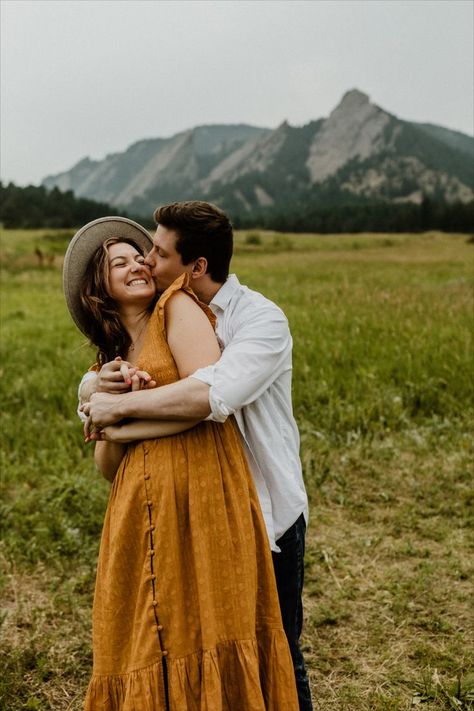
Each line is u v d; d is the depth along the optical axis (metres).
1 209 112.81
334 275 23.98
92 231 2.37
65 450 6.07
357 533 4.59
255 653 2.07
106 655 2.14
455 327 9.52
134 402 2.11
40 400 7.67
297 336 9.66
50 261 32.06
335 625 3.62
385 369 7.75
